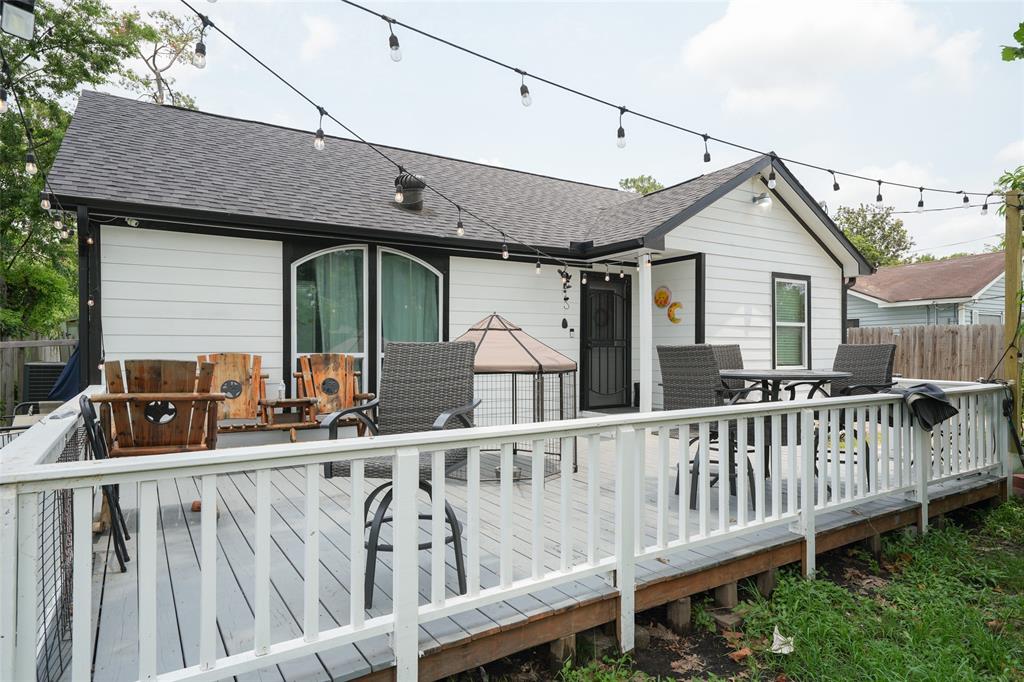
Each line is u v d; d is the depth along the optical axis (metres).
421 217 6.73
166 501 3.80
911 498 4.03
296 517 3.44
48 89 12.20
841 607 2.93
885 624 2.78
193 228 5.39
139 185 5.24
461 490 4.12
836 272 9.02
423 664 2.01
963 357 9.82
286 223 5.52
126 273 5.13
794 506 3.18
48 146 11.99
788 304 8.48
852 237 28.02
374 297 6.29
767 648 2.58
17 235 13.32
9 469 1.38
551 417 7.26
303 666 1.86
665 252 7.50
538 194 9.20
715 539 2.81
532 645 2.25
